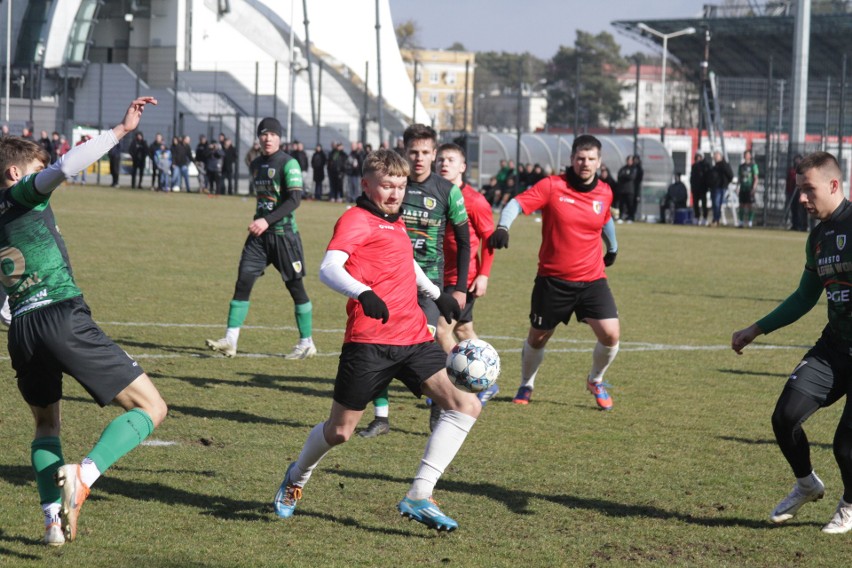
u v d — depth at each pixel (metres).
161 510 7.89
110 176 81.31
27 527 7.38
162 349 15.05
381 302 7.04
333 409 7.55
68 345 6.95
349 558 6.98
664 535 7.71
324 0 104.94
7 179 7.21
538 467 9.49
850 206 7.73
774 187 53.12
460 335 12.19
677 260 32.81
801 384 7.76
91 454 6.85
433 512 7.25
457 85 174.88
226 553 7.00
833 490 9.07
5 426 10.20
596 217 11.80
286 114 95.62
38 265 6.98
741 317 20.47
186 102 96.12
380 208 7.60
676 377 14.25
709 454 10.12
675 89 124.50
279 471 9.05
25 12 100.56
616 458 9.89
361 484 8.77
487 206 11.73
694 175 51.28
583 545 7.42
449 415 7.45
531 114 164.50
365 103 68.94
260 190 14.54
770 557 7.31
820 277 7.80
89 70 101.56
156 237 33.19
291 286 14.69
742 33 90.88
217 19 106.25
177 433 10.23
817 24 85.06
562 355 15.87
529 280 26.17
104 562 6.76
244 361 14.42
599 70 170.75
